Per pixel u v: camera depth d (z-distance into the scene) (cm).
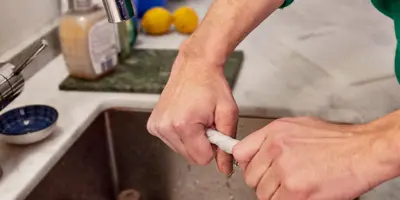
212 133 73
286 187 60
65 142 85
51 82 104
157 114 77
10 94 78
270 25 128
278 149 62
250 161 65
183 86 77
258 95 97
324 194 59
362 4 140
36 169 79
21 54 103
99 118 98
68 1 102
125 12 73
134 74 104
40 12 111
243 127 95
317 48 115
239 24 79
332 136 61
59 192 88
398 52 81
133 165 105
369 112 92
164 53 113
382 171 57
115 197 108
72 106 95
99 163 100
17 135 82
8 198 74
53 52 113
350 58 109
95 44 99
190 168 103
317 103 94
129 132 101
